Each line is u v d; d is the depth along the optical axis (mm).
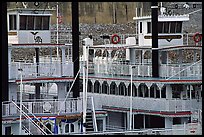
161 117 176750
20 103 143500
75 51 157625
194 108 173250
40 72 156250
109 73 190375
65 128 151250
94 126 151250
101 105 186125
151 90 177750
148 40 187125
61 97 158750
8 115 146000
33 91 173750
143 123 179000
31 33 161250
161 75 177125
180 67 174500
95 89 190125
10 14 160500
